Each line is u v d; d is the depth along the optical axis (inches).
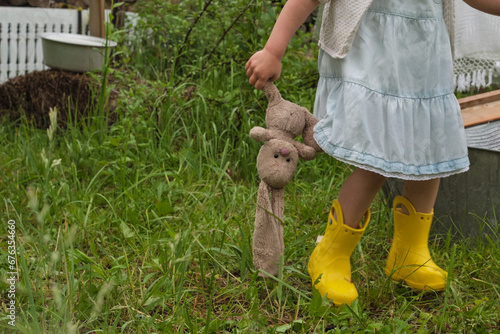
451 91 70.6
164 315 69.1
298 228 94.7
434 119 68.7
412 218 76.0
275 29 68.0
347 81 65.5
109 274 72.0
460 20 112.6
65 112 145.3
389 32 65.7
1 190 104.6
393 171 66.1
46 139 131.9
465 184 88.4
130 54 170.1
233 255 80.2
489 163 85.7
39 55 179.9
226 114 129.9
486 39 111.3
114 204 100.0
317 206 105.4
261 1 127.0
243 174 118.9
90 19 165.2
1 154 122.3
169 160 118.9
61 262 73.8
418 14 66.8
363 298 74.0
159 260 76.5
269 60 68.1
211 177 115.1
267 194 71.8
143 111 124.6
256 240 73.9
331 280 71.5
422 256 76.6
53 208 96.0
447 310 71.9
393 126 65.9
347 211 71.4
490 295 75.4
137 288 73.1
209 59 139.0
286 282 76.1
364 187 70.1
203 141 118.0
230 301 70.7
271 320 69.2
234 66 136.9
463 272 80.6
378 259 86.0
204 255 82.0
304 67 135.6
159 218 88.7
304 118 72.7
